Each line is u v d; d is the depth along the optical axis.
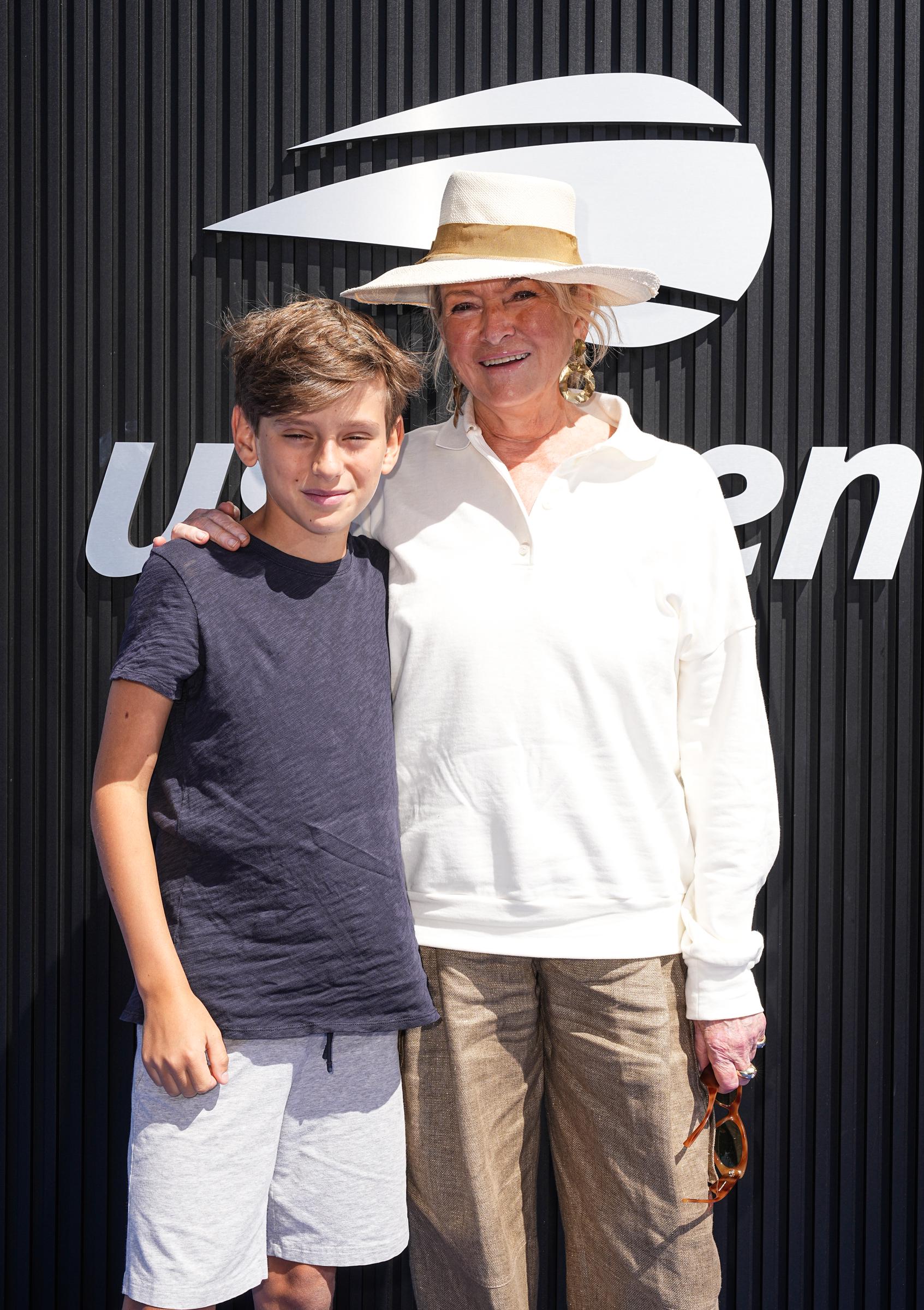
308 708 1.31
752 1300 1.96
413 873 1.44
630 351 1.90
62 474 1.94
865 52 1.88
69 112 1.91
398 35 1.86
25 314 1.93
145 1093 1.32
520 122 1.85
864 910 1.96
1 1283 1.98
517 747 1.39
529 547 1.42
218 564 1.31
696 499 1.47
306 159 1.89
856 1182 1.96
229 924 1.31
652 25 1.86
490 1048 1.45
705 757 1.47
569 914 1.39
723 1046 1.43
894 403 1.93
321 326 1.27
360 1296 1.96
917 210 1.90
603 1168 1.46
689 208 1.85
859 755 1.95
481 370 1.45
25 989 1.96
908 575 1.94
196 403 1.93
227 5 1.88
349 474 1.29
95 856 1.96
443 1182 1.45
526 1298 1.49
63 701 1.95
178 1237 1.28
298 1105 1.38
